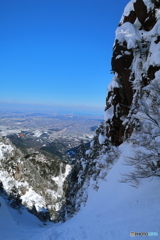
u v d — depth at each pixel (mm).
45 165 73000
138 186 12531
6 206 30844
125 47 21969
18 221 27734
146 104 13703
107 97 27438
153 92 12305
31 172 55844
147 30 20594
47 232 11672
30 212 37844
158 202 8875
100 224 9562
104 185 19500
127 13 23781
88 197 23266
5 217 25266
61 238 9609
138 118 16141
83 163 33656
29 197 43469
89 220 12492
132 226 7254
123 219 8594
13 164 43969
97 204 17422
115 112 24531
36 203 43594
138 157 12289
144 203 9562
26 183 45750
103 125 27906
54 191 61250
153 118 12492
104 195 17406
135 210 9164
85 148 37906
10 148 46594
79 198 27516
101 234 7684
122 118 23859
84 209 21156
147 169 12125
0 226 20234
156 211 7902
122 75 23344
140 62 20766
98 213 13789
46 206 49125
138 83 19641
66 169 72625
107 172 21438
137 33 21047
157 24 18875
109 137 25094
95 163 27844
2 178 37906
